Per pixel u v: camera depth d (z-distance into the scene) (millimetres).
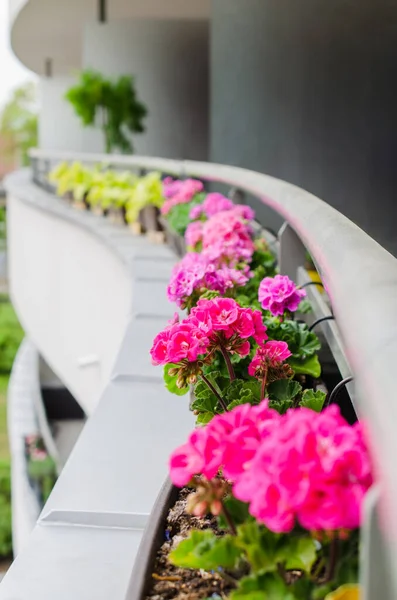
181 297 1987
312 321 2254
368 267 866
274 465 698
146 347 2527
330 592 761
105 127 11906
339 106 5910
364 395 661
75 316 5820
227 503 906
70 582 1213
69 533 1395
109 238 4699
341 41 5855
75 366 5887
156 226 4629
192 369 1300
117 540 1369
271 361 1373
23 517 8453
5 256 25688
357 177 5844
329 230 1252
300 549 792
